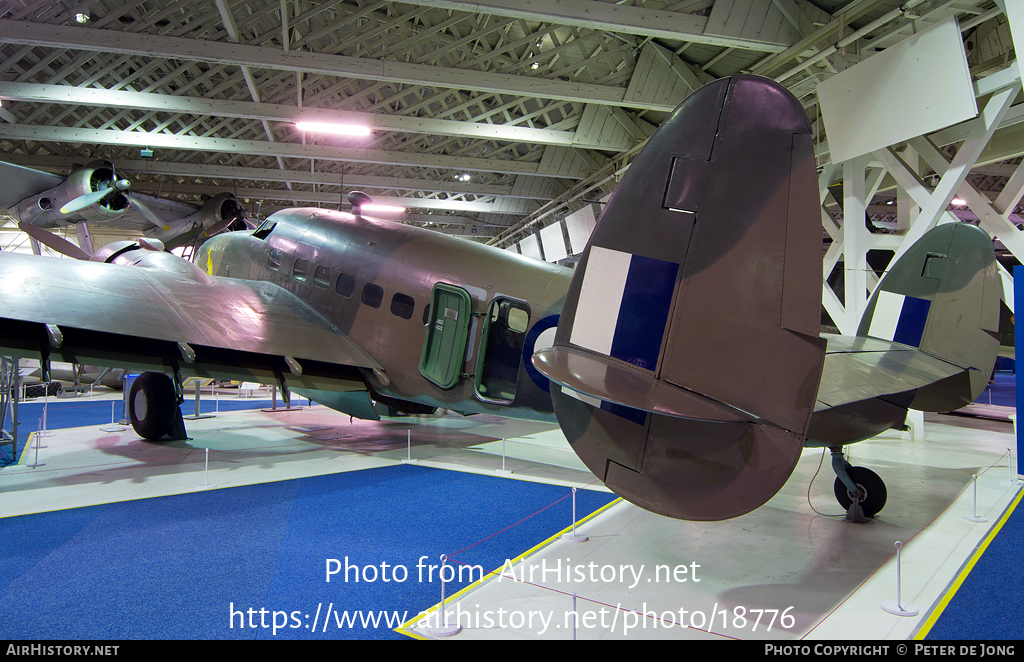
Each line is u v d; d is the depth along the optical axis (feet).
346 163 63.00
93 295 19.22
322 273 24.73
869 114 25.80
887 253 39.91
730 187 9.29
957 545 14.24
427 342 21.48
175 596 10.99
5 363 24.73
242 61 34.17
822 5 29.73
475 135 46.19
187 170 58.65
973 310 17.93
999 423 37.27
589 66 42.04
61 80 43.37
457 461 23.76
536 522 15.78
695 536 14.78
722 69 38.24
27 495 18.13
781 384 8.61
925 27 24.98
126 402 32.30
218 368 20.22
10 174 44.78
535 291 19.75
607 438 10.21
